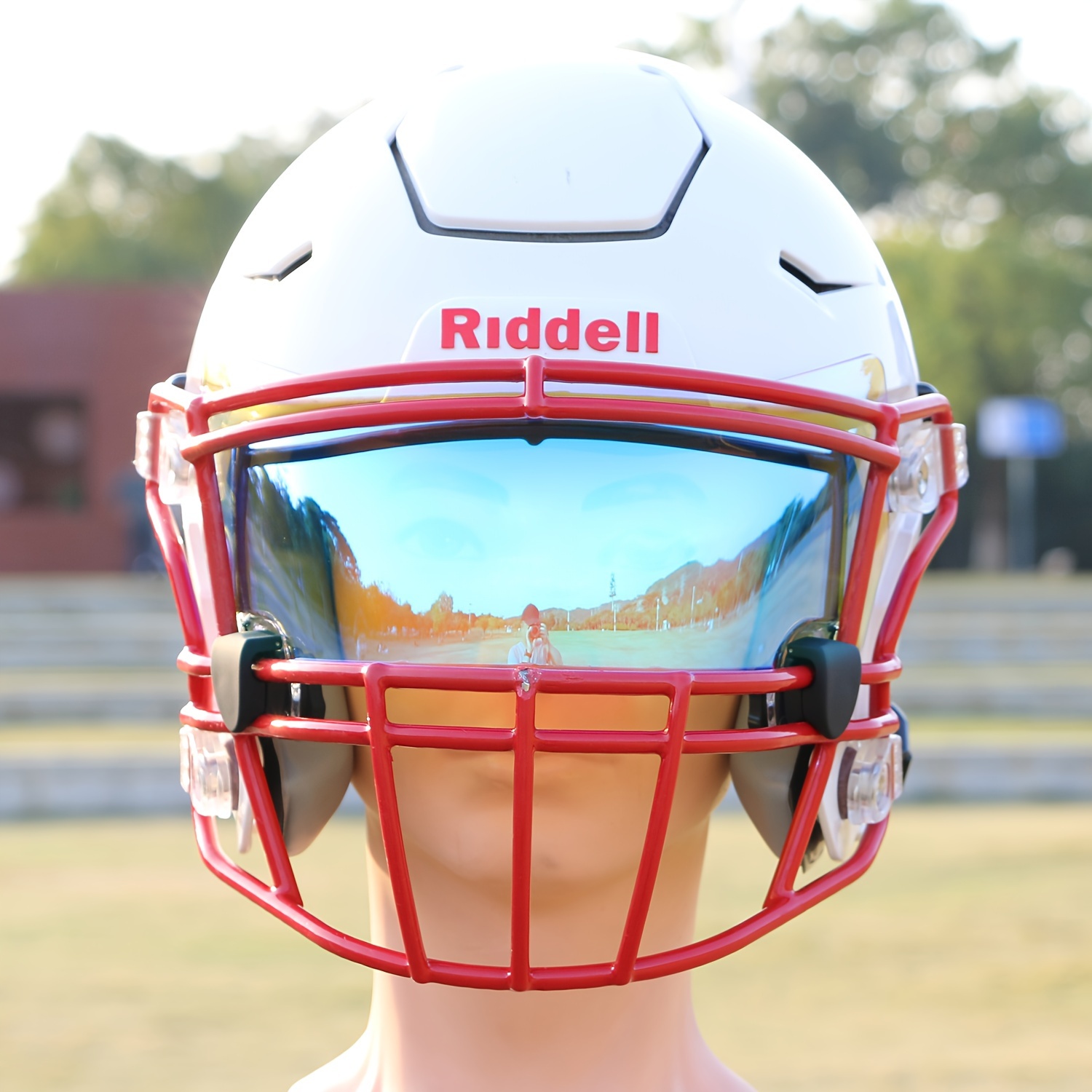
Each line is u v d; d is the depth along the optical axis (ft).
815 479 3.56
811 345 3.63
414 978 3.28
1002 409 60.80
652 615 3.40
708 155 3.70
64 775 16.24
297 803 3.73
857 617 3.57
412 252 3.52
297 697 3.54
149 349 56.65
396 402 3.26
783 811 3.72
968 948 10.19
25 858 13.48
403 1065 4.07
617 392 3.38
